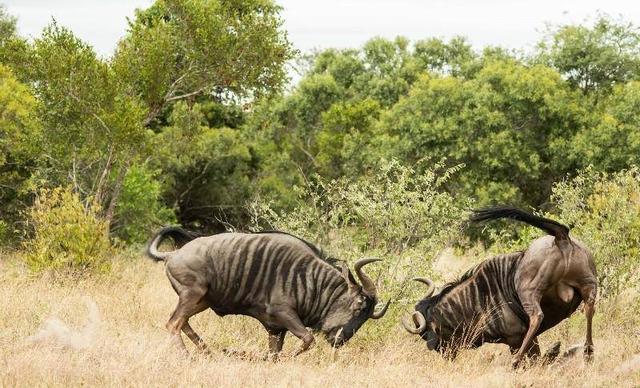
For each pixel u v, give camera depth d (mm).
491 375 19234
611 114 56750
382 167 25188
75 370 17062
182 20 47344
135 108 44188
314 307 21297
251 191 68250
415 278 23016
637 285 27266
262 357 20656
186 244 21594
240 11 51062
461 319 22109
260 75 49625
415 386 18016
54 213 33656
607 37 63406
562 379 19188
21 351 18750
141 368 17562
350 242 25250
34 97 47844
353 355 21812
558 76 57906
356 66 97625
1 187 49812
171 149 55531
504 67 59219
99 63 44188
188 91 50062
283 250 21234
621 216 27203
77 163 47438
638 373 19359
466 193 54656
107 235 35562
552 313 21531
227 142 67375
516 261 21562
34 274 31516
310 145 80312
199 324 24391
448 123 56281
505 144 54688
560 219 28500
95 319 23031
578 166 54531
